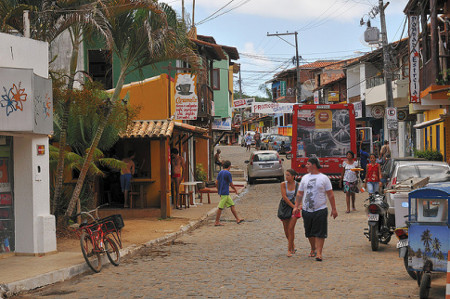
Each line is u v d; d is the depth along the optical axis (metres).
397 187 10.12
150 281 8.94
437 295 7.63
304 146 25.88
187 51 14.59
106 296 8.00
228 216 18.45
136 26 13.80
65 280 9.38
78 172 16.81
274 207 20.66
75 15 12.40
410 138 37.47
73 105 14.25
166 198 17.34
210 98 30.20
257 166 31.06
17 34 12.84
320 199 10.34
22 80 10.02
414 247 7.49
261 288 8.18
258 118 88.50
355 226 15.01
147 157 18.08
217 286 8.39
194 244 12.89
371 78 42.25
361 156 29.23
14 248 10.97
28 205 10.91
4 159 10.89
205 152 31.80
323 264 10.00
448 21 22.12
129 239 13.23
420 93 23.33
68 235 13.35
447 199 7.36
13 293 8.27
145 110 17.89
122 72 14.23
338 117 25.77
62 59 23.17
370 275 8.98
